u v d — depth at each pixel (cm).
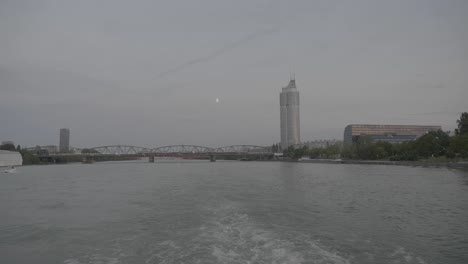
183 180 8900
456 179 8031
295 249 2364
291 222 3312
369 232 2905
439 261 2156
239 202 4647
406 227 3114
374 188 6384
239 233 2839
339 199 4950
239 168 16662
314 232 2884
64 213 4103
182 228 3089
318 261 2114
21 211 4281
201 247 2441
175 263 2117
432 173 10162
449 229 3036
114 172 14188
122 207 4475
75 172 14400
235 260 2139
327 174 10662
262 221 3359
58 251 2489
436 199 4884
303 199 4947
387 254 2283
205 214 3759
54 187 7581
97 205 4703
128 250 2438
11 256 2406
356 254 2272
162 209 4197
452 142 14362
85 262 2208
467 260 2177
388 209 4084
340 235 2788
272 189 6356
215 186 7044
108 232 3031
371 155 19850
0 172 14800
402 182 7462
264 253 2275
